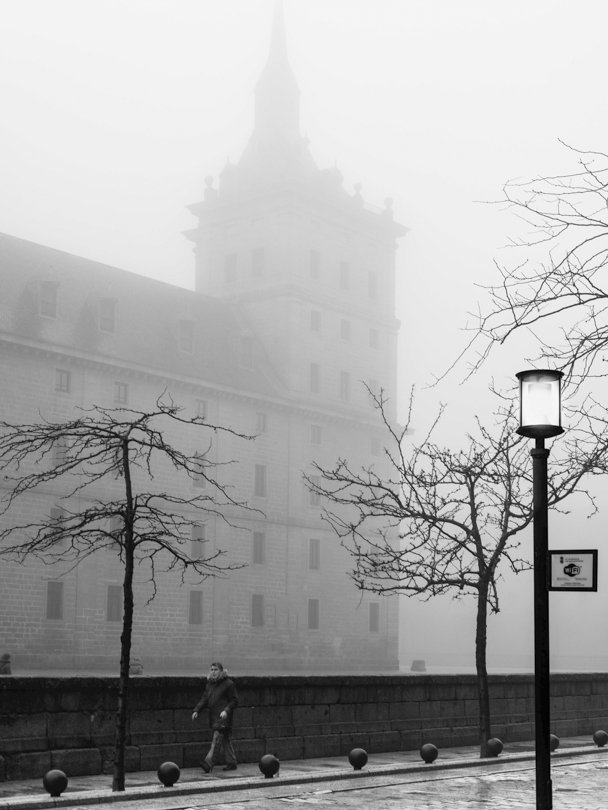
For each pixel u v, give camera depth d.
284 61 96.19
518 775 16.08
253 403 78.81
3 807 12.09
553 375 9.33
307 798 13.48
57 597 64.75
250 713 17.42
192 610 72.44
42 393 65.69
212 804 12.89
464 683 21.23
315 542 82.19
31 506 63.38
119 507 14.98
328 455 84.56
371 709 19.33
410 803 12.97
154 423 71.94
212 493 74.69
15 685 14.62
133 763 15.77
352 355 89.31
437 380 9.34
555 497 18.95
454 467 21.91
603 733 21.31
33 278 69.88
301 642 79.19
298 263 86.31
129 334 74.19
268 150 91.44
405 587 19.91
